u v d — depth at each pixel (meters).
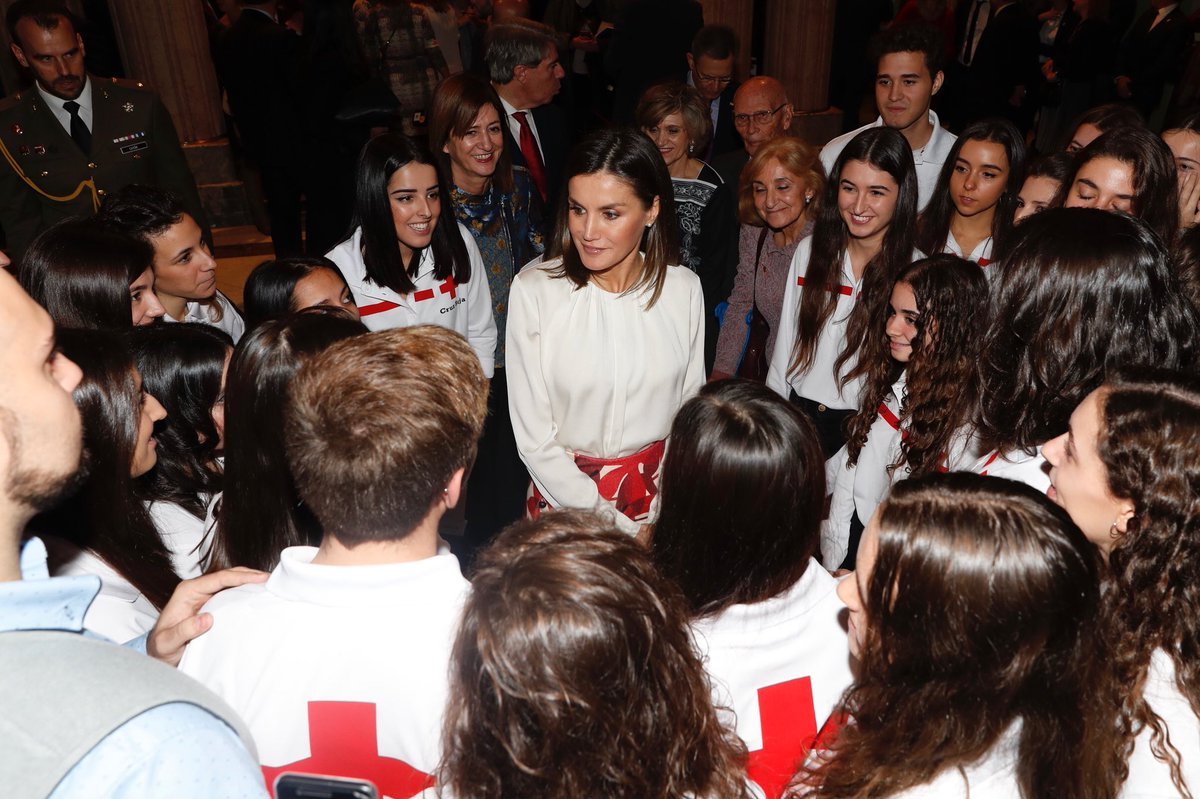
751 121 3.53
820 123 6.86
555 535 0.92
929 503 0.91
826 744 1.08
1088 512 1.10
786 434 1.16
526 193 3.39
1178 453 1.00
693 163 3.44
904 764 0.89
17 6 3.20
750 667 1.19
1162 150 1.98
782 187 2.78
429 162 2.61
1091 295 1.35
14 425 0.69
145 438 1.51
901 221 2.34
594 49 6.50
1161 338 1.36
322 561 1.10
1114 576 1.04
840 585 1.06
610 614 0.83
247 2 4.73
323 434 1.02
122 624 1.31
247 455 1.47
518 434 2.21
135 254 2.09
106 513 1.38
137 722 0.68
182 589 1.16
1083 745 0.90
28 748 0.66
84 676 0.69
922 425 1.86
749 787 1.13
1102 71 6.58
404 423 1.01
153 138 3.47
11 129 3.30
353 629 1.05
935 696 0.88
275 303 2.20
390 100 4.43
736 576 1.19
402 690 1.05
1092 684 0.92
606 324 2.12
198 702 0.73
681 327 2.18
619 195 1.93
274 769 1.08
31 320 0.72
